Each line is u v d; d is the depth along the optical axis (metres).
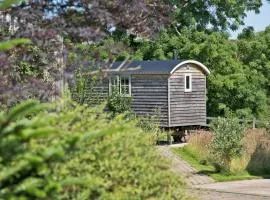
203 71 29.80
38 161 3.22
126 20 7.28
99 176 5.04
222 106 37.88
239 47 41.78
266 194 14.52
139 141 5.80
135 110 29.12
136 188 5.36
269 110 40.88
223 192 14.83
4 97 6.70
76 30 6.92
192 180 17.45
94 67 7.70
